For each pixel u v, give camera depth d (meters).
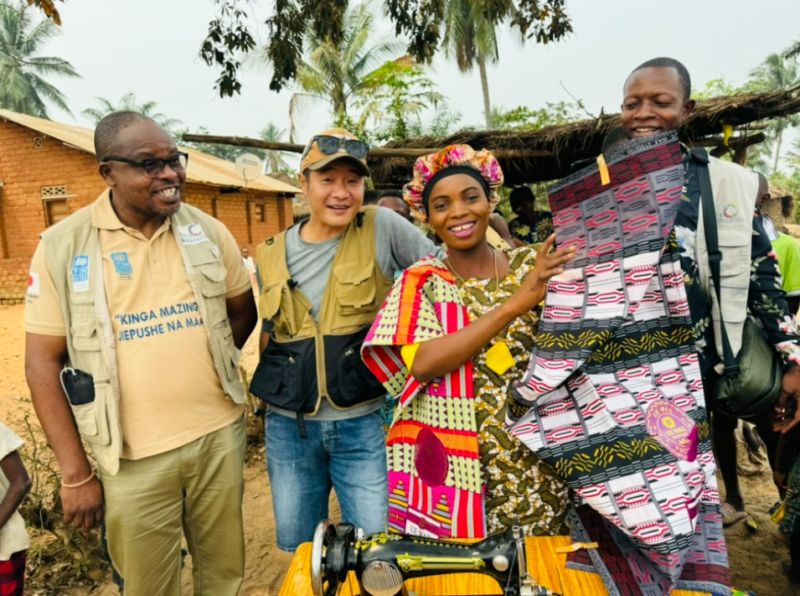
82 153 13.80
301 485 2.21
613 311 1.46
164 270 2.07
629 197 1.51
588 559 1.39
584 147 5.18
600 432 1.42
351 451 2.17
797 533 2.45
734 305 1.85
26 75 34.81
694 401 1.49
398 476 1.74
